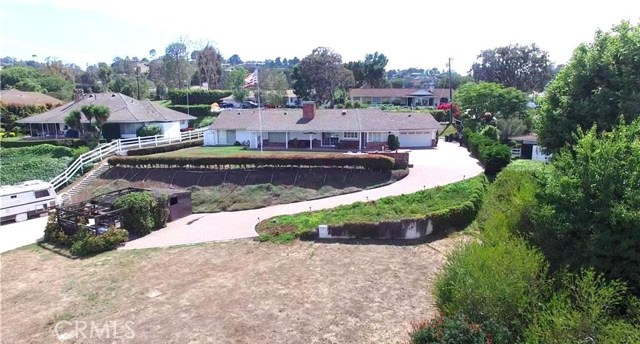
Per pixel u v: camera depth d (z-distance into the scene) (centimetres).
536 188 1295
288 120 4962
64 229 2348
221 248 1997
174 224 2541
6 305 1527
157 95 10988
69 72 13250
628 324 826
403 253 1791
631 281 1023
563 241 1135
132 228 2305
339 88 10538
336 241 1981
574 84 2192
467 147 4619
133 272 1761
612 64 2097
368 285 1493
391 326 1217
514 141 4628
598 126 2045
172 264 1823
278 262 1764
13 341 1269
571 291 968
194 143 5069
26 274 1839
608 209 1044
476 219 2114
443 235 1977
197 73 13062
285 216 2408
